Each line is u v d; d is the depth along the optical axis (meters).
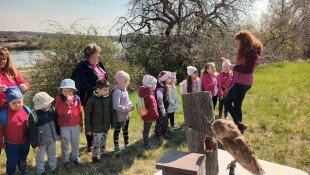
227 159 4.79
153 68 19.70
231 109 6.25
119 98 5.53
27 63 11.66
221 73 7.51
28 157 5.84
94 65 5.62
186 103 3.79
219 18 20.83
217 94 7.48
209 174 3.81
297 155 5.76
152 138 6.80
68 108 5.09
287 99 10.45
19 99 4.64
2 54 4.75
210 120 3.66
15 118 4.70
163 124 6.69
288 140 6.49
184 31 19.67
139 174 5.12
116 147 5.81
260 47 5.96
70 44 11.94
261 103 9.80
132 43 20.52
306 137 6.62
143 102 6.07
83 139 6.91
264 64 24.25
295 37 31.34
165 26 21.45
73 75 5.59
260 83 14.03
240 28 20.70
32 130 4.70
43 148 4.93
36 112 4.79
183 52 18.69
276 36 29.83
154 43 20.22
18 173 5.18
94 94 5.31
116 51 13.35
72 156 5.39
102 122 5.37
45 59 11.88
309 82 13.81
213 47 18.02
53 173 5.10
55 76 11.92
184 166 2.92
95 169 5.23
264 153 5.82
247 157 3.00
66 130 5.13
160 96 6.40
